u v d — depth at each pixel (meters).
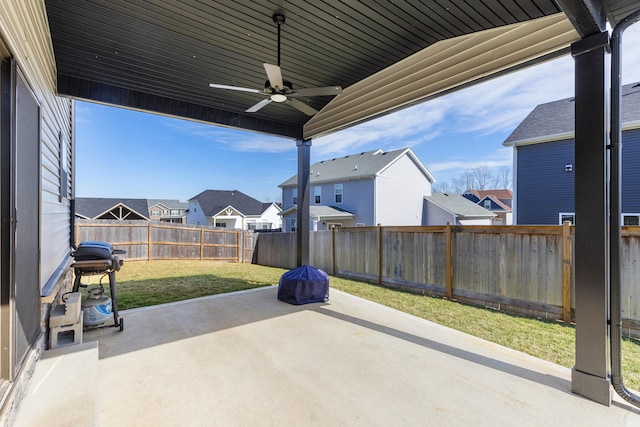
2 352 1.62
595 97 2.15
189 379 2.45
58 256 4.11
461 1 2.59
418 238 5.74
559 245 4.08
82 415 1.67
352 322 3.80
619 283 2.14
